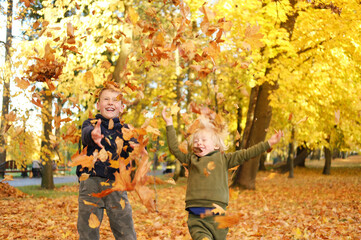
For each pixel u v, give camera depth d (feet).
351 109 45.65
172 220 23.06
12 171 59.88
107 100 10.74
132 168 8.05
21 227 19.36
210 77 34.14
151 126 8.57
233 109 58.18
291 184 60.85
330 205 31.48
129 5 32.73
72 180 67.62
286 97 39.91
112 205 10.36
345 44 34.81
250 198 39.04
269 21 33.47
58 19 40.19
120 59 32.50
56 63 11.44
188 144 10.55
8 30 33.81
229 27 10.12
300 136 63.52
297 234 17.42
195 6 31.60
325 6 31.30
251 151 10.13
